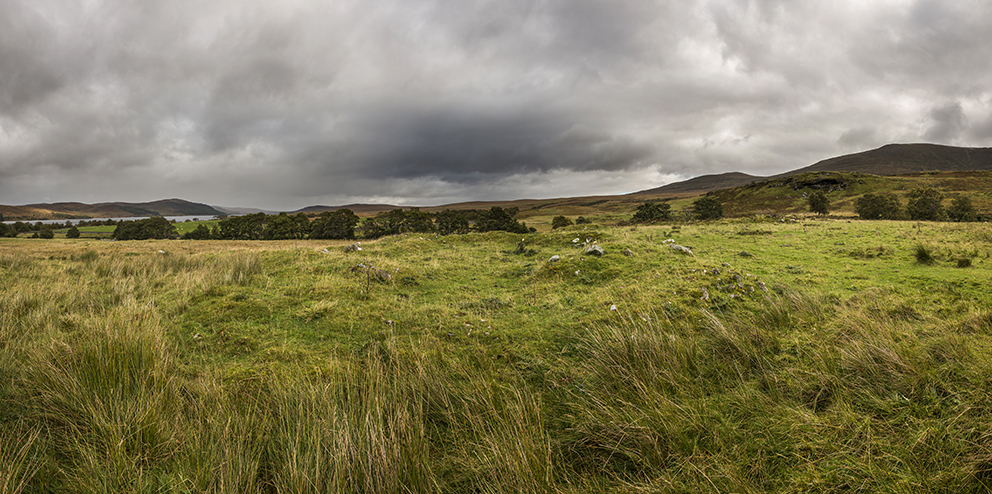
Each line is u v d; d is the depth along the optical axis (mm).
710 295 8648
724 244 18250
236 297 9422
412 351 6094
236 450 3520
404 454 3510
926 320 6461
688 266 11109
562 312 8508
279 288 10602
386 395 4648
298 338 7309
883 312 6965
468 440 4004
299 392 4527
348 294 10141
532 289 10719
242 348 6762
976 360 4059
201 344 6840
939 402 3607
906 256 13578
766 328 6516
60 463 3666
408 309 9000
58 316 7930
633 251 13539
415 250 19828
